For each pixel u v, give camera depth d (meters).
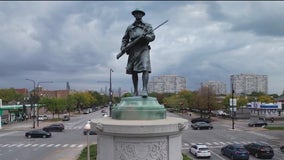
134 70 11.98
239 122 85.25
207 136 55.44
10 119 90.31
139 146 10.42
